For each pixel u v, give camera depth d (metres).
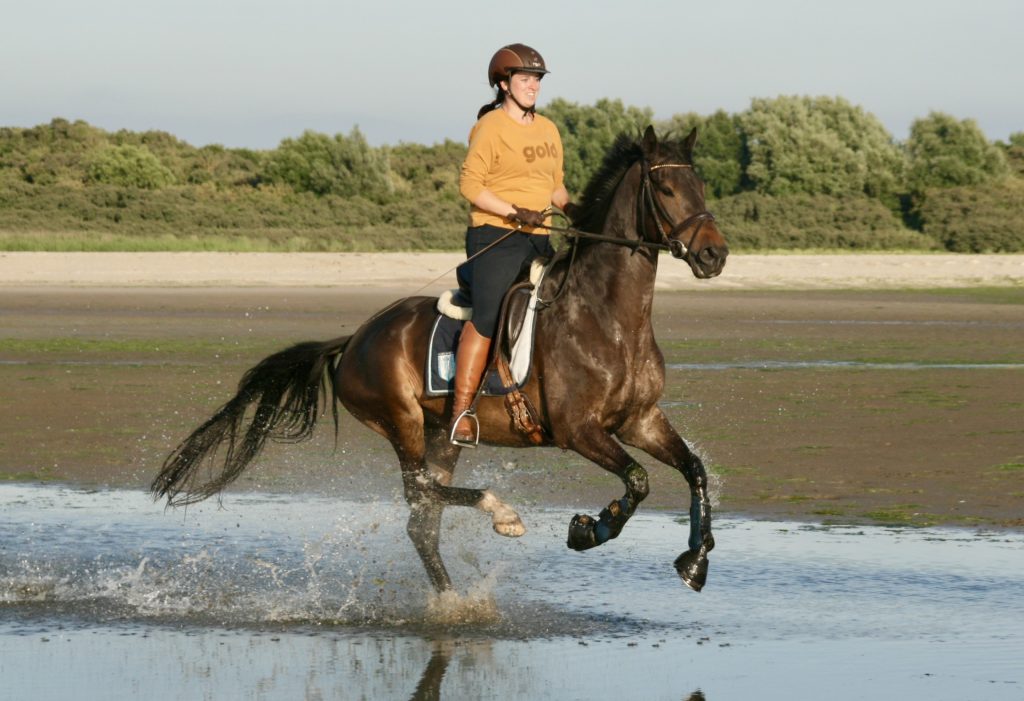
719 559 10.73
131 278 49.75
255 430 10.95
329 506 13.33
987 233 78.81
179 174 95.44
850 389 21.67
